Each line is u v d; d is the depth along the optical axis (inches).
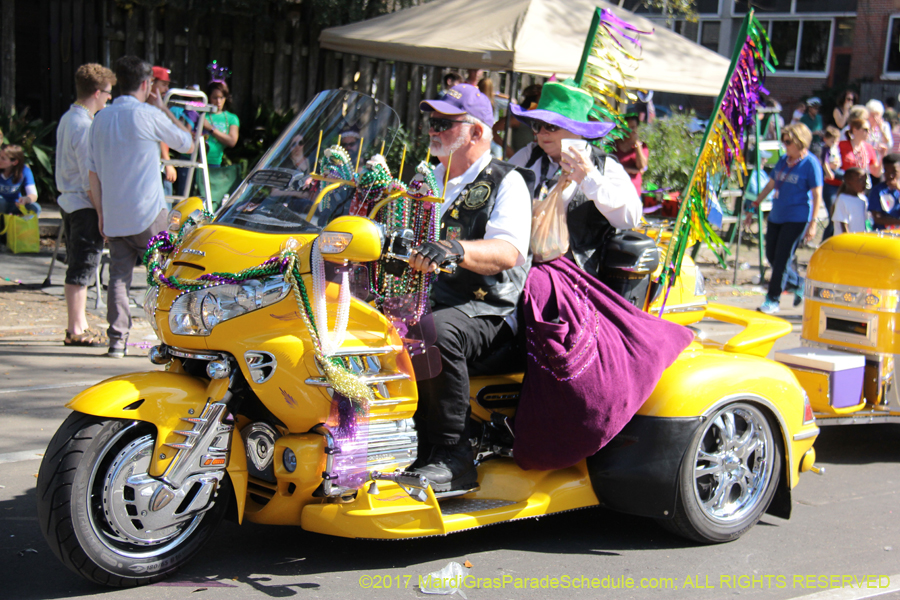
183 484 132.6
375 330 139.7
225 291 130.6
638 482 156.0
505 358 159.5
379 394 140.5
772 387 167.6
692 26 1086.4
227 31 516.7
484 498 153.5
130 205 260.8
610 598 140.1
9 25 492.1
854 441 238.1
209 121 419.8
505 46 352.5
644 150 420.8
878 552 163.2
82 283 282.7
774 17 1065.5
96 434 128.6
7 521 159.9
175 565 136.8
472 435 159.6
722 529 163.3
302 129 151.2
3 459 191.6
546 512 154.3
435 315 146.3
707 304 198.5
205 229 142.9
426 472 144.9
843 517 181.0
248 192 147.9
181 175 399.5
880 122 539.5
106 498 129.6
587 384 148.5
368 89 556.1
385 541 158.2
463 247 137.6
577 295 157.2
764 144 536.1
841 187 370.0
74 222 277.7
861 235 225.1
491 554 155.9
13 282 356.5
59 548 127.0
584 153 158.9
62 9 512.4
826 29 1049.5
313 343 131.9
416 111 553.9
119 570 131.1
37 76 546.0
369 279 140.2
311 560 149.1
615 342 154.3
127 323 276.2
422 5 428.1
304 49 540.1
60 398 233.6
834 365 206.4
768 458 169.8
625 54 203.2
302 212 141.1
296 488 135.8
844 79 1048.2
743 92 187.0
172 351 140.2
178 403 132.5
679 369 161.2
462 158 153.5
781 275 396.5
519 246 146.5
